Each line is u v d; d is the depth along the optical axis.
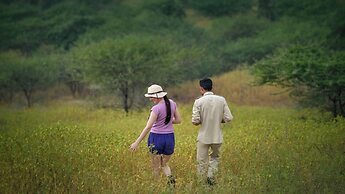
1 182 14.31
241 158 18.70
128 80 53.28
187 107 47.81
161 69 58.00
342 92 36.25
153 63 55.84
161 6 148.00
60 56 82.56
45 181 14.45
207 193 14.55
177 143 21.69
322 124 28.77
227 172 16.58
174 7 150.12
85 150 17.19
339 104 38.03
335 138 23.31
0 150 17.75
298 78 36.69
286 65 37.44
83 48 63.53
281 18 128.00
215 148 16.78
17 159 16.48
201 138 16.58
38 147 17.31
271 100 59.03
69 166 15.23
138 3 165.12
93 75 54.94
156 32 116.75
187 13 161.75
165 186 14.80
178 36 110.69
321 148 21.27
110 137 20.56
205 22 150.50
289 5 136.50
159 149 16.14
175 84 65.50
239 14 147.12
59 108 53.16
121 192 14.05
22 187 14.10
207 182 15.78
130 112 46.72
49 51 110.50
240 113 42.44
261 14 141.38
